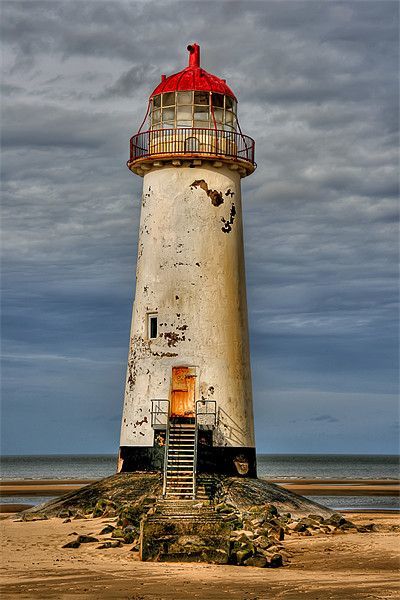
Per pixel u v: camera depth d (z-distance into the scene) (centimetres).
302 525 2603
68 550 2203
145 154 3102
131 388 3048
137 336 3069
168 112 3131
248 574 1916
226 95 3156
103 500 2820
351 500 5056
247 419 3042
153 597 1673
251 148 3180
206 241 3045
